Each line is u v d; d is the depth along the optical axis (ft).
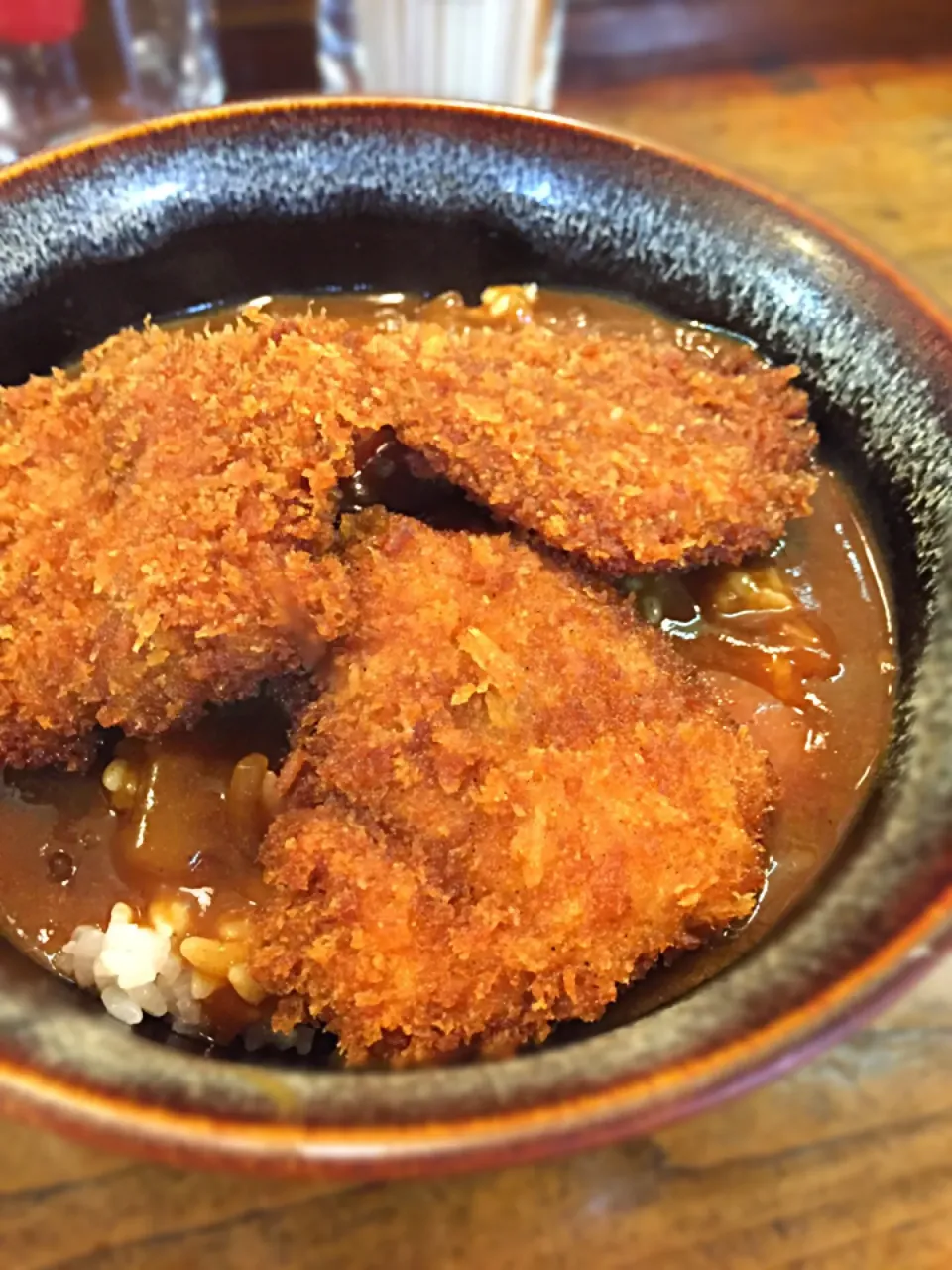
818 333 0.76
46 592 0.63
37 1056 0.43
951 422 0.68
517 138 0.83
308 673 0.67
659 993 0.58
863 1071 0.58
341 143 0.82
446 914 0.57
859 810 0.62
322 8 1.15
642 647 0.67
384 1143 0.40
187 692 0.65
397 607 0.65
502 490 0.69
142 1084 0.43
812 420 0.78
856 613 0.72
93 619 0.63
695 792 0.60
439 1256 0.52
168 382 0.69
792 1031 0.44
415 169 0.83
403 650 0.63
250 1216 0.53
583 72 1.24
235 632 0.63
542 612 0.65
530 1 1.10
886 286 0.74
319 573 0.64
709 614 0.73
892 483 0.72
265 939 0.58
